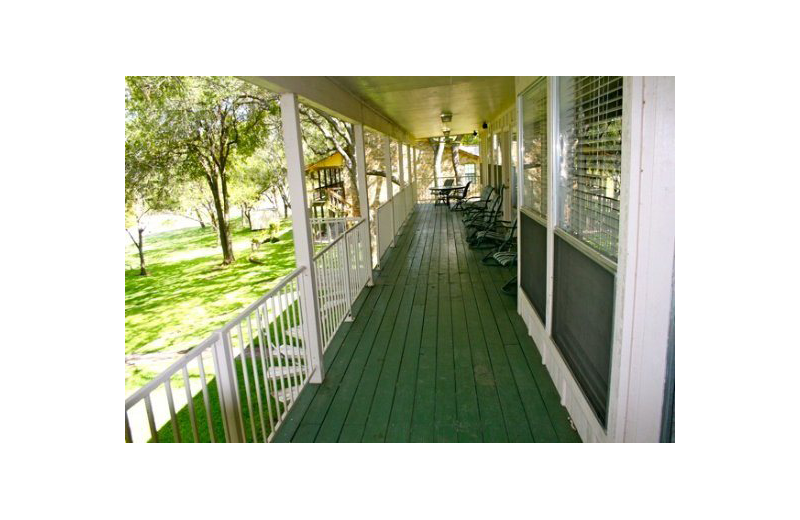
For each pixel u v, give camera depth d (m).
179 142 12.56
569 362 2.62
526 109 3.96
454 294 4.92
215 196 14.03
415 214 12.51
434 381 3.07
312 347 3.11
